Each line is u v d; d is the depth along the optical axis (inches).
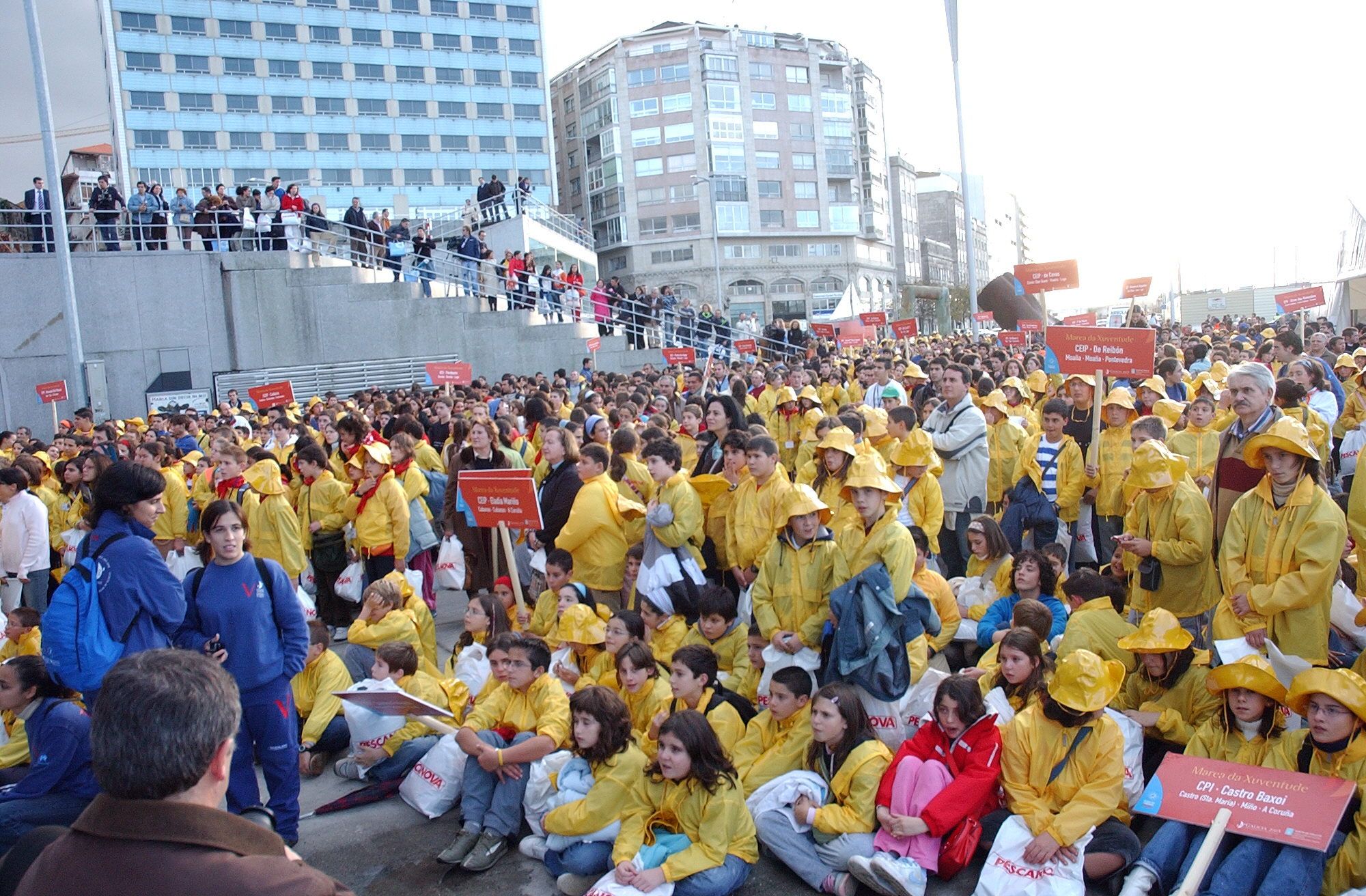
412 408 557.0
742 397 475.8
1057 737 185.0
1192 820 172.9
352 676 277.7
